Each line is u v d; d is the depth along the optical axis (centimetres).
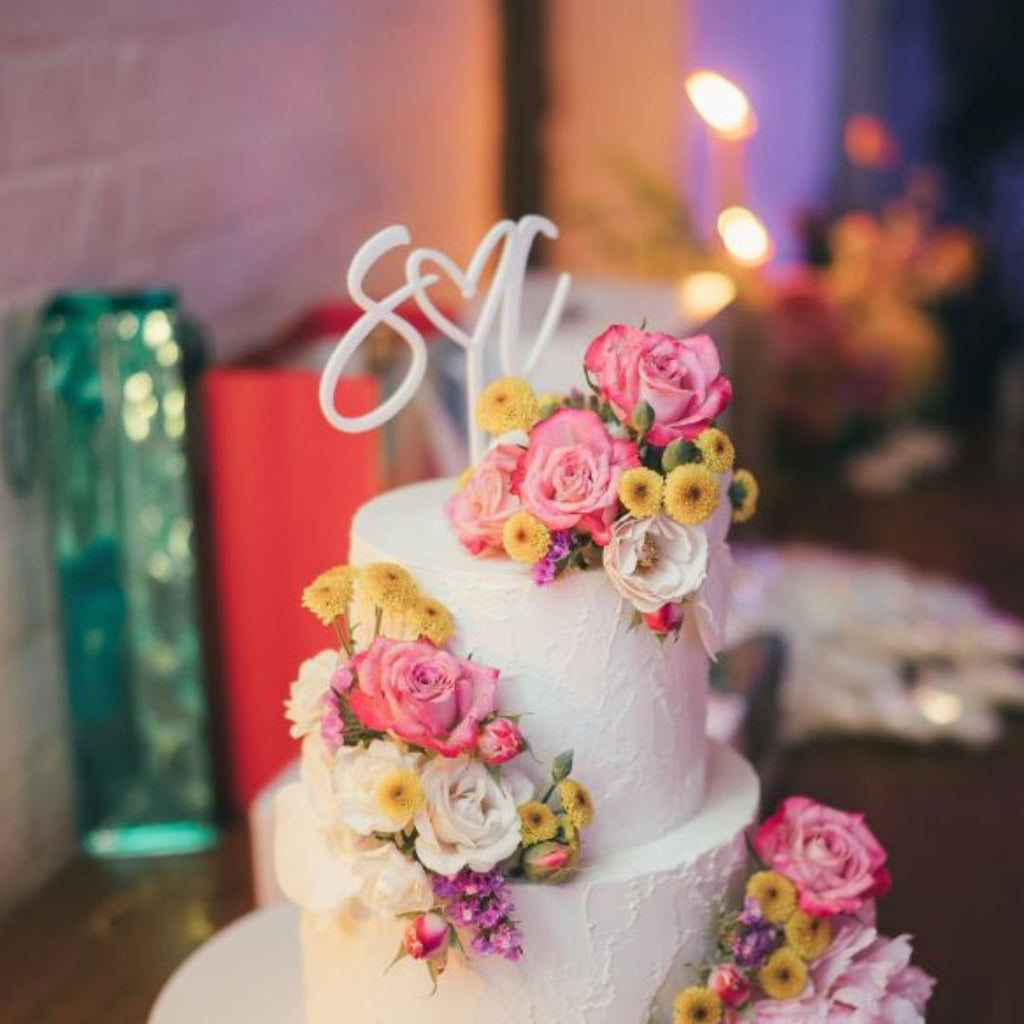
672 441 91
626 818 96
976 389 305
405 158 198
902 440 279
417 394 146
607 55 240
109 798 138
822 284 268
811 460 264
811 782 162
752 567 213
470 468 99
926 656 192
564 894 93
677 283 199
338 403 136
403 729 88
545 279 192
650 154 248
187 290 149
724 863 97
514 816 90
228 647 141
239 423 138
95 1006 121
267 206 163
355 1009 96
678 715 97
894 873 144
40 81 130
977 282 299
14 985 123
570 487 90
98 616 135
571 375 153
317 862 93
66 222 134
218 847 140
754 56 266
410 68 198
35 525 134
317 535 139
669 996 96
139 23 140
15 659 133
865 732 173
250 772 143
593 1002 95
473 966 93
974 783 163
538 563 92
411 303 161
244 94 157
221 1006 106
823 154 287
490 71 225
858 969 96
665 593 91
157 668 137
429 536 98
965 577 221
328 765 92
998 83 290
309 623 141
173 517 134
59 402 132
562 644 93
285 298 169
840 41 282
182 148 147
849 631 196
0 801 132
